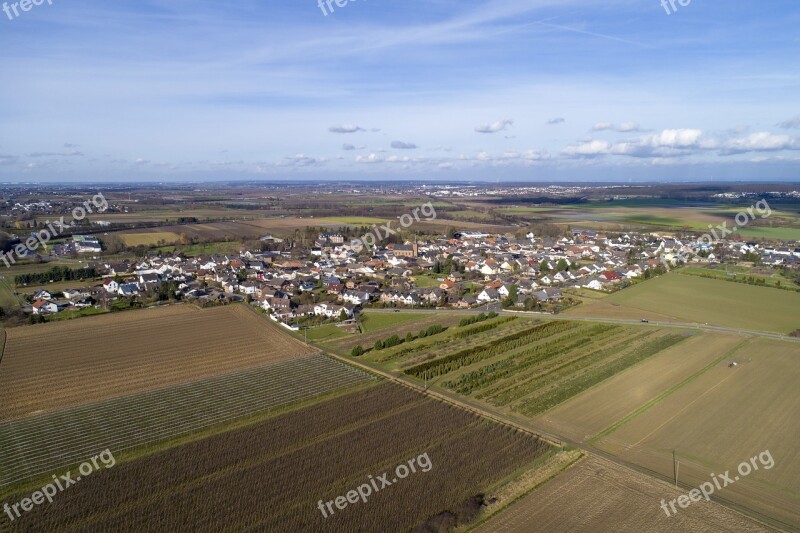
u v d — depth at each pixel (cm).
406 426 6700
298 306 12875
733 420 6981
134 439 6306
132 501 5075
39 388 7844
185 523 4753
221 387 7950
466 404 7406
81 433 6462
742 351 9862
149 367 8781
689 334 10994
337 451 6059
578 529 4744
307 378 8356
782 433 6625
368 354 9569
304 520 4819
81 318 11856
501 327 11500
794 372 8756
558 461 5897
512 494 5269
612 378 8431
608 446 6259
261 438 6359
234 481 5428
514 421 6888
